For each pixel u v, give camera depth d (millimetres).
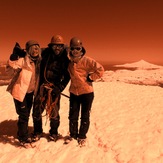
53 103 4316
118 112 6598
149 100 8094
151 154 4188
